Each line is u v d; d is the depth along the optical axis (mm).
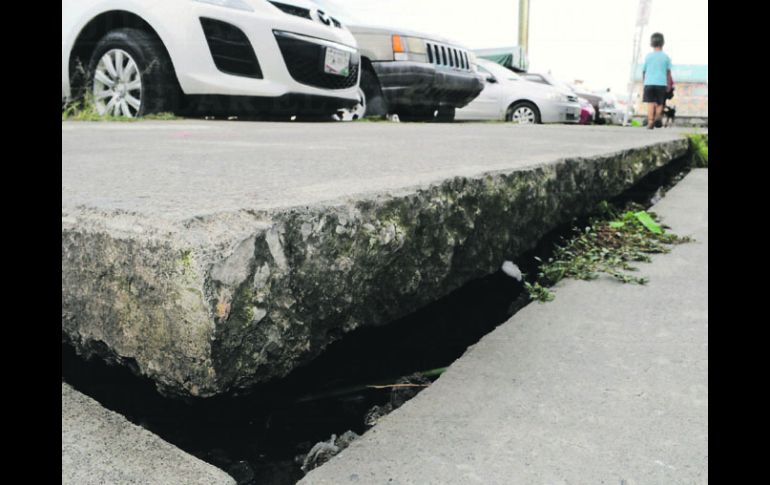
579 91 13477
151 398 781
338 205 772
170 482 602
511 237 1253
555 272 1509
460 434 762
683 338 1097
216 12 3932
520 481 669
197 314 585
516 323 1182
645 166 2414
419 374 994
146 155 1611
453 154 1702
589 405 842
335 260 753
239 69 4074
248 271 624
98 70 4219
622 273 1553
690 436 766
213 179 1047
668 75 8500
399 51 5840
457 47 6441
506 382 912
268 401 837
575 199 1646
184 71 3932
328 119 5383
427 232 949
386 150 1862
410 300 922
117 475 603
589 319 1203
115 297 652
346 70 4648
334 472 685
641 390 889
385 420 800
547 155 1665
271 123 3975
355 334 1009
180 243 598
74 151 1738
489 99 8750
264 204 716
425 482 666
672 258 1709
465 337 1149
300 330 696
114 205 712
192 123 3670
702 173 3555
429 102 6168
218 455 737
